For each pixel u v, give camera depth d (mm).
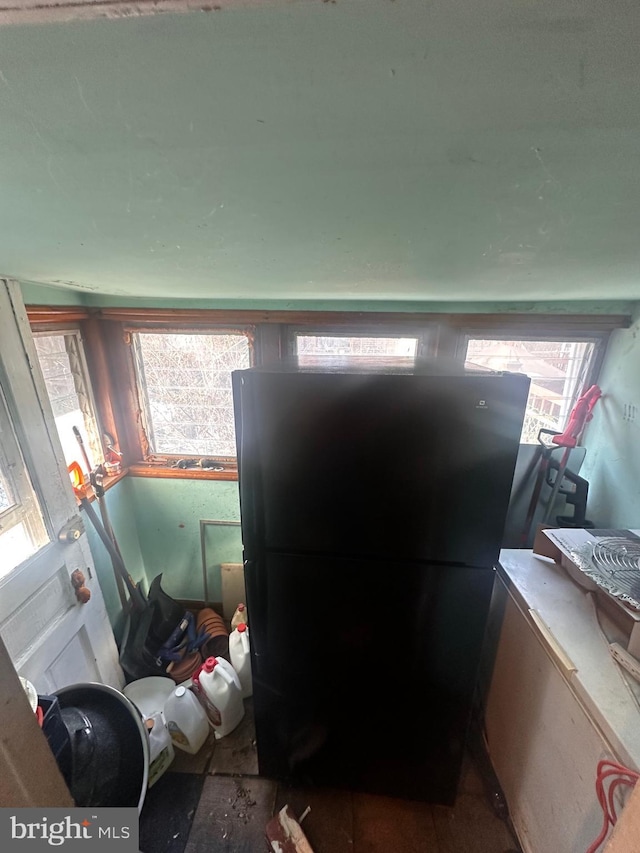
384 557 984
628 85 242
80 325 1641
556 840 931
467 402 833
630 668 867
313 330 1757
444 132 308
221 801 1318
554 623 1010
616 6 183
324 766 1277
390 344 1791
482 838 1204
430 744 1179
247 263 849
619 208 461
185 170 382
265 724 1245
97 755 1062
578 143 318
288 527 988
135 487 1956
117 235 620
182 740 1451
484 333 1696
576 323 1611
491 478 883
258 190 434
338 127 305
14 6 193
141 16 196
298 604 1062
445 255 745
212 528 2012
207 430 1947
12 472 1167
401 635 1056
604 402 1697
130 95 267
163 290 1383
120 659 1675
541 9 191
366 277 1026
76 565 1375
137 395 1882
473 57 231
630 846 510
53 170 380
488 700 1324
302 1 188
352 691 1145
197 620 2066
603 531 1260
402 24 206
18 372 1176
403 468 898
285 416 889
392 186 421
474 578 973
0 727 516
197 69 244
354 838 1214
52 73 244
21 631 1146
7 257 805
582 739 841
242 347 1803
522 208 479
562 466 1683
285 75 250
